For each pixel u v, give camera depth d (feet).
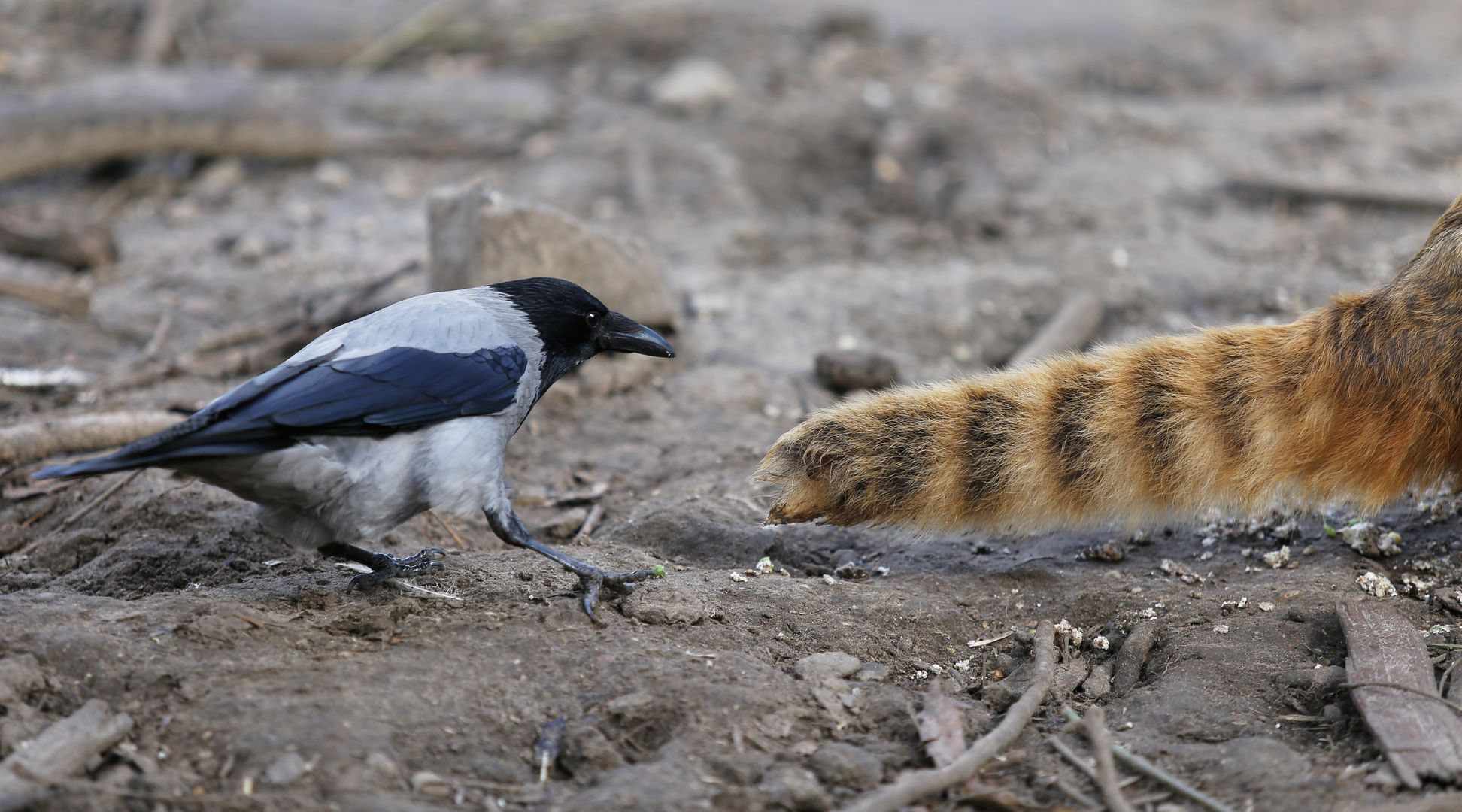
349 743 23.99
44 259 60.18
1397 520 36.42
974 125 78.89
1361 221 66.59
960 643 31.37
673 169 73.20
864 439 32.50
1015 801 24.18
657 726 25.89
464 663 27.35
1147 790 24.70
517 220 47.88
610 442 44.70
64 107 71.05
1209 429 32.37
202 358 48.55
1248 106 88.22
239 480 27.43
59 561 34.65
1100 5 110.01
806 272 61.82
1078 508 32.89
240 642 27.58
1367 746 25.75
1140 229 65.72
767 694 26.96
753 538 36.45
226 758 23.85
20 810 22.11
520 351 30.68
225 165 75.25
